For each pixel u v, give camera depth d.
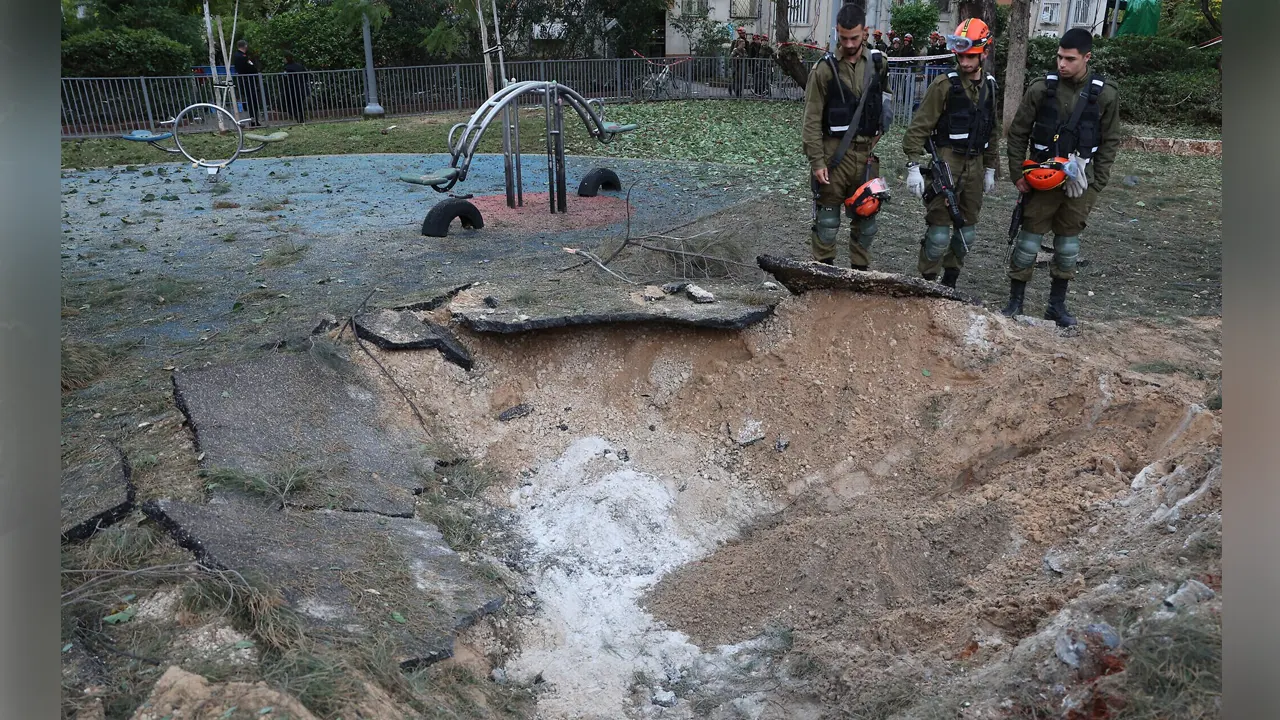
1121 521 3.68
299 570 3.44
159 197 10.97
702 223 8.73
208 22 16.84
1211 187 11.30
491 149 15.47
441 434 5.18
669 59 22.19
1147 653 2.54
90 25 21.22
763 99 21.16
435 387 5.36
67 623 2.96
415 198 10.83
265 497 4.04
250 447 4.41
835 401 5.00
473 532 4.43
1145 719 2.39
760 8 25.33
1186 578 2.86
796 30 25.67
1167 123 17.39
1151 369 5.00
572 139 16.05
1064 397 4.54
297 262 7.59
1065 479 4.16
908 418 4.79
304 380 5.07
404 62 22.41
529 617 3.89
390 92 20.20
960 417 4.68
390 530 4.07
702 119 18.31
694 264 6.93
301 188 11.64
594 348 5.64
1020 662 2.91
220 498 3.96
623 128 10.11
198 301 6.57
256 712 2.53
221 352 5.51
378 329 5.52
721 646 3.79
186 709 2.54
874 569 3.90
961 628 3.42
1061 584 3.36
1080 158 5.22
